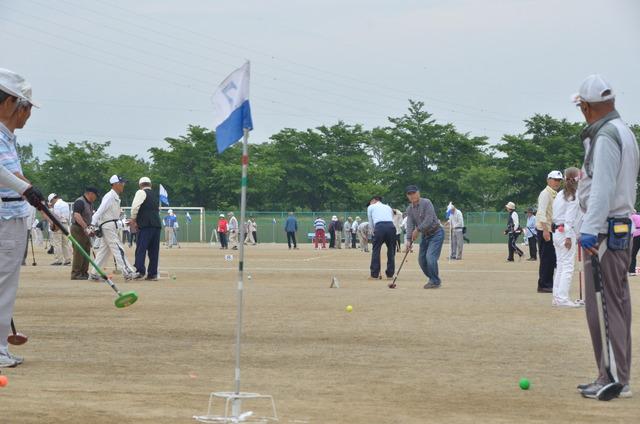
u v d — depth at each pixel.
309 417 7.95
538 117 102.44
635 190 9.38
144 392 8.99
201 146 104.56
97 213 24.42
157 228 25.16
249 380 9.77
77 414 7.89
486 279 27.14
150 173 105.88
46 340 12.65
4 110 10.41
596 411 8.39
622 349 9.14
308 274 29.56
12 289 10.52
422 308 17.47
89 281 24.56
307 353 11.70
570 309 17.44
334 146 107.50
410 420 7.89
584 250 9.41
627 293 9.29
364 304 18.20
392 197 103.19
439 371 10.46
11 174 10.27
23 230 10.56
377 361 11.12
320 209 107.56
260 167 103.88
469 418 8.00
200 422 7.68
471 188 99.88
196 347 12.13
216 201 105.31
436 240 23.14
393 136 104.06
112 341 12.62
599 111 9.34
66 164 103.94
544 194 21.53
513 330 14.17
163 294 20.34
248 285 23.83
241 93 8.42
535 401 8.81
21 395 8.72
